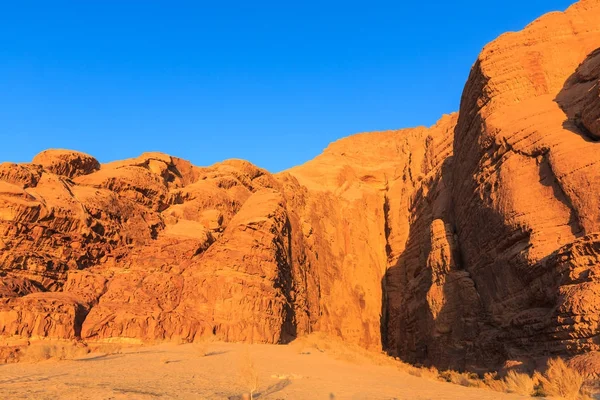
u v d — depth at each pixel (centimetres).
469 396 1165
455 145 3341
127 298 2653
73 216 2820
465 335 2473
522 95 2606
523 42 2752
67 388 1014
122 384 1116
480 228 2539
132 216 3259
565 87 2552
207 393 1023
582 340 1512
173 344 2403
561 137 2177
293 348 2725
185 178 4528
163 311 2612
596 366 1334
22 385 1048
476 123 2817
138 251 3048
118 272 2869
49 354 1848
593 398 1122
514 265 2111
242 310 2800
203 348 2009
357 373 1823
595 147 2000
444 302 2723
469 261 2691
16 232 2556
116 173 3491
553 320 1678
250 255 3088
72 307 2347
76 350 2002
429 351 2844
